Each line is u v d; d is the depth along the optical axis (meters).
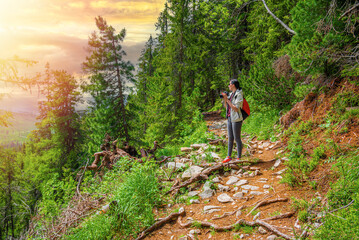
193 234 3.65
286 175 4.43
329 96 6.18
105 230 3.91
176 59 21.84
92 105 30.11
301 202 3.62
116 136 24.33
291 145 5.94
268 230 3.33
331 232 2.74
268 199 4.11
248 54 18.14
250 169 5.64
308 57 5.92
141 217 4.16
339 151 4.45
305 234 3.00
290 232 3.17
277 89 8.68
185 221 4.04
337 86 6.14
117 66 25.61
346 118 5.15
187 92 22.86
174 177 6.12
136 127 25.88
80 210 5.27
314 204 3.50
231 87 5.79
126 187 4.77
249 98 12.00
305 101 6.83
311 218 3.25
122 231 3.99
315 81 7.05
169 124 19.98
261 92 9.17
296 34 6.46
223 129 11.68
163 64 22.36
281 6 13.32
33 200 26.30
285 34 14.30
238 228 3.53
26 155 34.06
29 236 5.16
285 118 7.41
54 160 32.94
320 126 5.73
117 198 4.58
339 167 3.94
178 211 4.36
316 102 6.51
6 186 29.42
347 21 5.22
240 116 5.67
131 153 10.20
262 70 9.45
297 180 4.31
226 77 22.41
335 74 6.25
